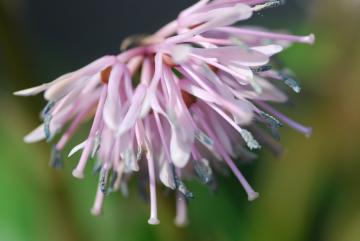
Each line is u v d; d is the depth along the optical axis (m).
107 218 0.23
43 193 0.23
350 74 0.23
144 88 0.17
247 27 0.19
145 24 0.36
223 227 0.24
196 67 0.17
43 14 0.36
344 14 0.23
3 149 0.23
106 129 0.17
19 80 0.21
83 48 0.36
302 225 0.23
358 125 0.23
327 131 0.23
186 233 0.21
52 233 0.23
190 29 0.17
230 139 0.18
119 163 0.17
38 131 0.18
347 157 0.23
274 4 0.17
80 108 0.17
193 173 0.18
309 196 0.23
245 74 0.17
